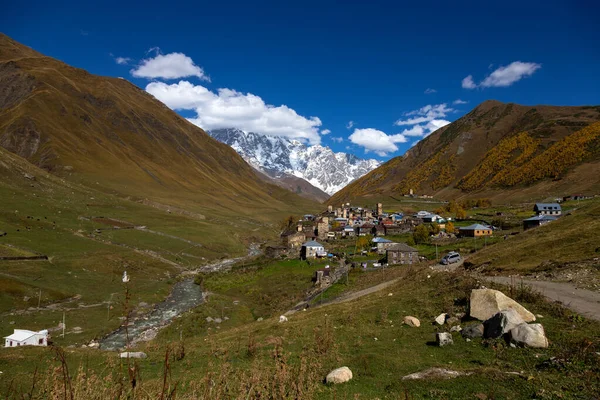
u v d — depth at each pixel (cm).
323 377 1600
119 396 866
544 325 1961
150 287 8719
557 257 3947
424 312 2742
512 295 2520
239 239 17762
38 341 4369
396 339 2206
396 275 6350
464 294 2858
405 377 1512
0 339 4869
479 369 1486
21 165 17338
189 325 5800
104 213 15562
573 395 1219
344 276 7731
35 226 11206
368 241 12338
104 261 9744
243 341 2755
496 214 14900
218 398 1082
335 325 2861
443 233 11519
